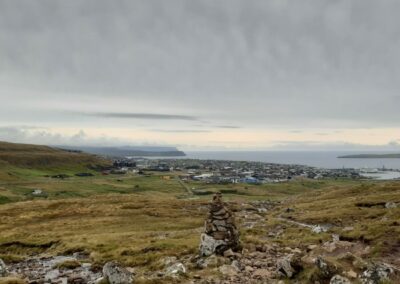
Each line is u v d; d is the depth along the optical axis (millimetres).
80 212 111625
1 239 75125
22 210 119812
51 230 85750
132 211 111750
